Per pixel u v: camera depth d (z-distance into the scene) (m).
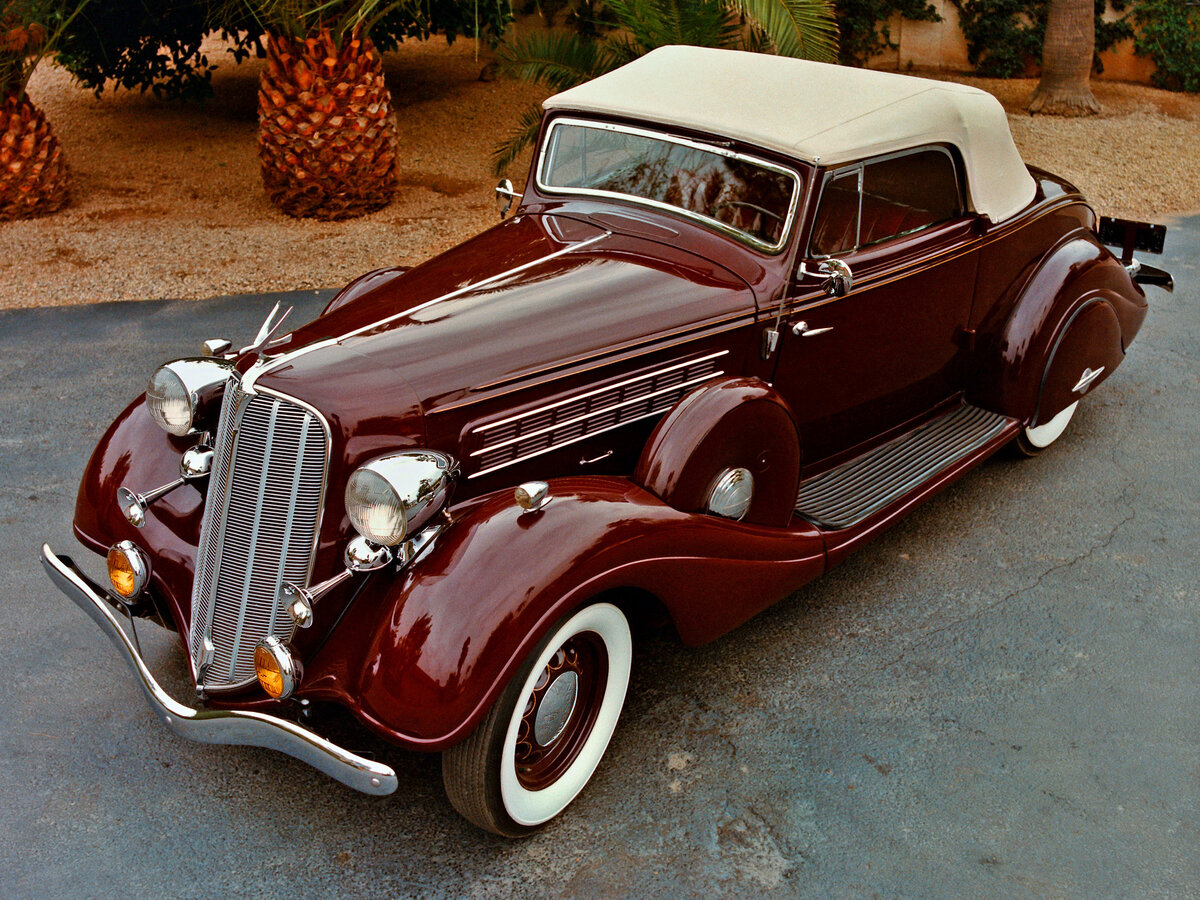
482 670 2.49
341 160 8.02
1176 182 9.65
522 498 2.67
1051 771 3.20
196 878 2.75
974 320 4.52
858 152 3.61
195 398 3.07
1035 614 3.97
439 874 2.79
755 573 3.26
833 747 3.28
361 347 2.90
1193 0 13.36
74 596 3.08
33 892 2.68
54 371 5.70
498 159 8.83
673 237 3.70
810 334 3.71
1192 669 3.67
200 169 9.40
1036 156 10.11
